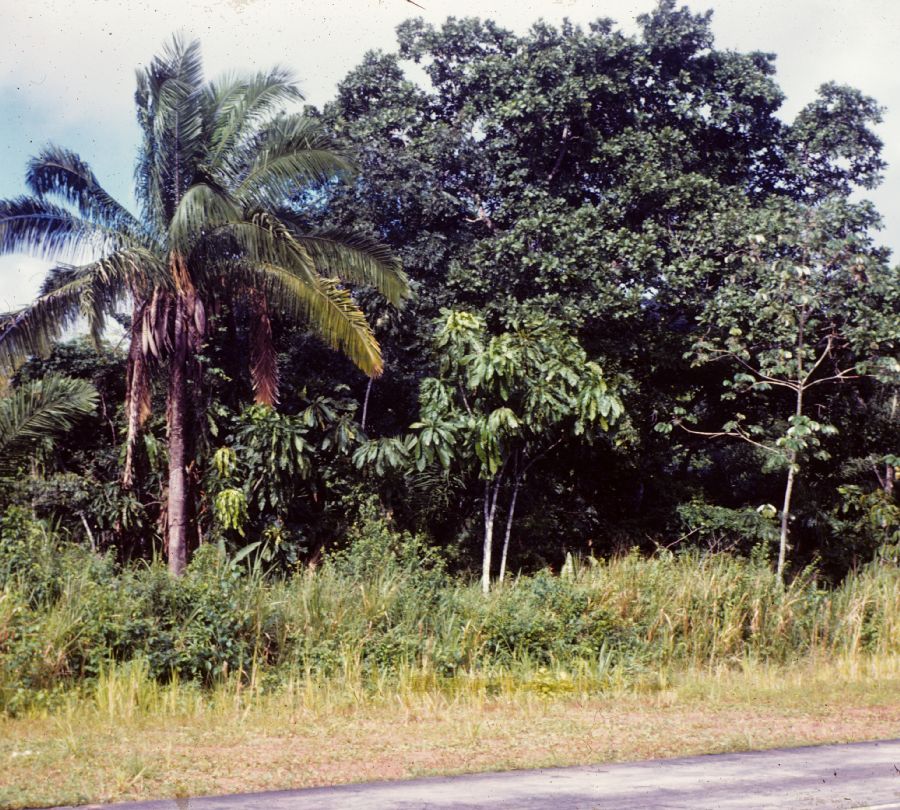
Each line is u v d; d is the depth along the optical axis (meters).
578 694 10.95
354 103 24.11
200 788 6.17
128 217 16.70
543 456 18.41
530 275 21.12
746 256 19.83
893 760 7.29
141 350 16.47
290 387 20.33
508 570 19.20
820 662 13.20
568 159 23.88
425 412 17.12
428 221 22.03
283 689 10.66
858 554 20.14
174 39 16.47
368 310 20.62
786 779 6.54
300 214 21.55
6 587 11.24
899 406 20.80
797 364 18.45
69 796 5.92
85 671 10.45
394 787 6.25
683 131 23.81
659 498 21.56
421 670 11.50
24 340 15.54
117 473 18.52
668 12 23.64
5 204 15.74
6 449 14.31
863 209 19.86
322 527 18.58
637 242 20.81
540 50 23.31
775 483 22.56
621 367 21.34
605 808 5.64
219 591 11.68
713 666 13.07
